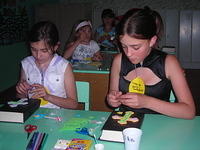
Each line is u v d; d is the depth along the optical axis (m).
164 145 1.00
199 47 6.86
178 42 6.89
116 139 1.01
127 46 1.18
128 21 1.14
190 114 1.24
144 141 1.03
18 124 1.22
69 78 1.66
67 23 5.90
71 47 3.63
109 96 1.31
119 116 1.14
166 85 1.41
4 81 4.44
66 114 1.33
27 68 1.71
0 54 4.26
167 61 1.39
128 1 6.78
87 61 3.43
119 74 1.48
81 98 1.69
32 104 1.34
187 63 6.98
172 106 1.23
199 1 6.61
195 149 0.97
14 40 4.74
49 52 1.56
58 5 5.82
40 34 1.50
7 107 1.28
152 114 1.32
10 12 4.51
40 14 5.74
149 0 6.73
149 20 1.17
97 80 2.88
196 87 5.11
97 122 1.22
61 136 1.08
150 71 1.41
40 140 1.00
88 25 3.66
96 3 6.86
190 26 6.76
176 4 6.68
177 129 1.14
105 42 5.02
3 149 0.98
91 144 1.00
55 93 1.67
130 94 1.21
